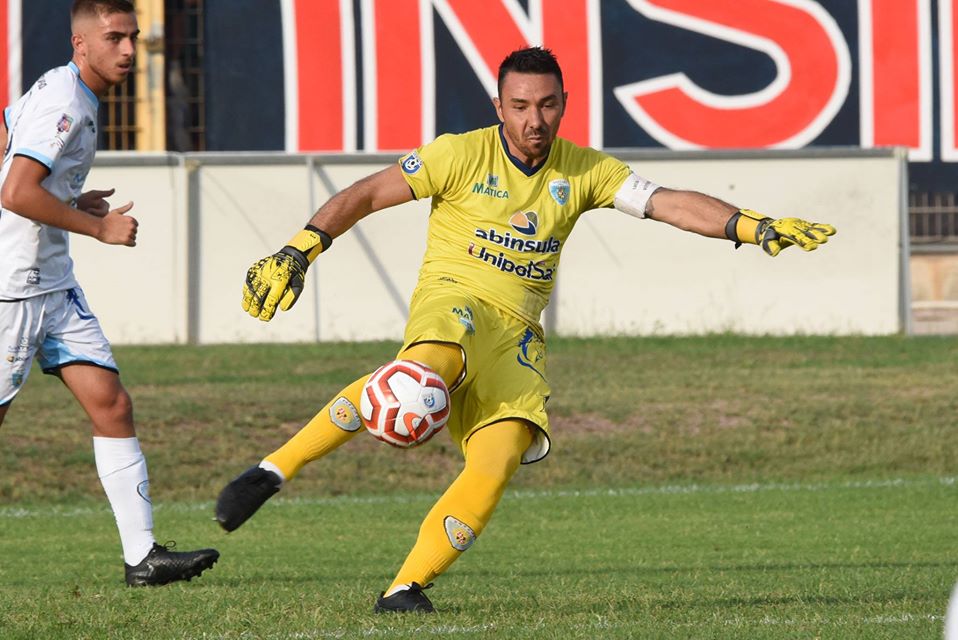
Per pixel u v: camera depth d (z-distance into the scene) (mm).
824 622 19203
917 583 23625
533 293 21109
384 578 26000
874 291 64750
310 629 18516
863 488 42156
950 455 47156
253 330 64125
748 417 50000
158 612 19906
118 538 33625
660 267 64250
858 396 52688
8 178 21375
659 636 17953
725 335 64062
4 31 63625
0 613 19766
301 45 65875
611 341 63062
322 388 53531
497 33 65750
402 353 19766
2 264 22172
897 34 66062
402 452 46156
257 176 63969
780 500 39938
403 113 65938
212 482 43250
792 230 19484
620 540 32875
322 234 20281
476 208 20828
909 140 66375
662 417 49781
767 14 66188
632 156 64125
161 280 63688
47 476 42719
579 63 66125
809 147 66062
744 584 24078
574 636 17906
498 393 20391
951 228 66312
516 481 44000
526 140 20375
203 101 66438
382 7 65688
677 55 66312
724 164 64250
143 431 46344
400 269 64438
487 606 20766
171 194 63594
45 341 23188
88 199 23188
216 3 65875
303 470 44031
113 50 22297
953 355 60250
